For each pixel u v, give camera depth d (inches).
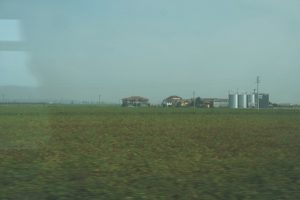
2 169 423.2
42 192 361.4
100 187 373.7
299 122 848.9
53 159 478.3
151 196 356.8
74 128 778.8
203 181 394.6
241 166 456.1
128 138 676.7
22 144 594.2
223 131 796.0
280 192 367.9
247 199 357.7
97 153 522.9
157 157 508.7
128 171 429.4
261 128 806.5
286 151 563.5
